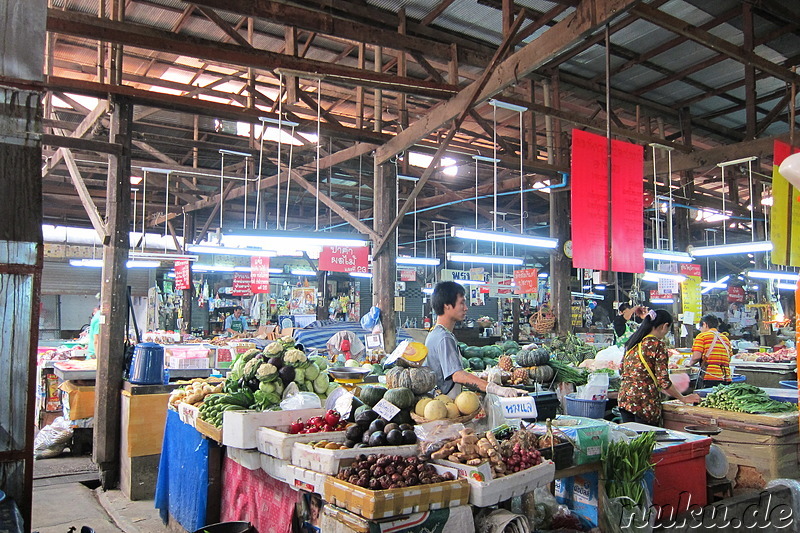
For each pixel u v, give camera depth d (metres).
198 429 3.86
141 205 12.97
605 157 5.95
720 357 6.98
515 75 5.23
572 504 3.34
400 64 6.84
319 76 5.31
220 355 7.32
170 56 7.55
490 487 2.52
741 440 4.59
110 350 5.92
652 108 9.12
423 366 3.48
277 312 14.97
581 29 4.48
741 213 12.01
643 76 8.30
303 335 8.72
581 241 5.75
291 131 7.14
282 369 3.97
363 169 11.12
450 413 3.11
